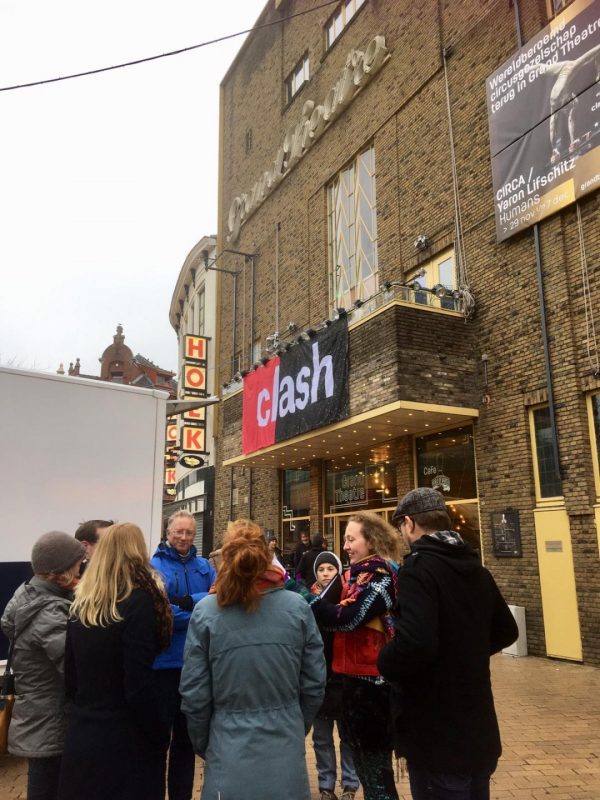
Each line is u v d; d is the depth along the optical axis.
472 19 12.15
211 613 2.64
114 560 2.95
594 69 9.44
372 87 15.15
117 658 2.79
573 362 9.43
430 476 12.02
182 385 23.75
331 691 4.00
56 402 5.60
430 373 10.61
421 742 2.49
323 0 18.16
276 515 17.27
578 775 4.59
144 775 2.75
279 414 13.95
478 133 11.72
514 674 8.11
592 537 8.84
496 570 10.23
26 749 3.12
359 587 3.31
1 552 5.09
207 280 27.34
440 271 12.52
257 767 2.40
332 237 16.59
